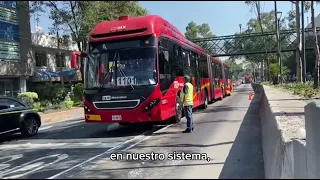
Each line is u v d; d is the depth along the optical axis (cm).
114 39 1195
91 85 1197
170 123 1409
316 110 795
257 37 6194
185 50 1588
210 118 1579
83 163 821
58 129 1561
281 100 1558
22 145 1151
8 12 3206
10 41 3222
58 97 3219
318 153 791
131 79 1163
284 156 583
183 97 1211
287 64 7812
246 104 2381
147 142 1047
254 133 1127
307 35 5250
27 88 3622
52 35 3903
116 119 1159
